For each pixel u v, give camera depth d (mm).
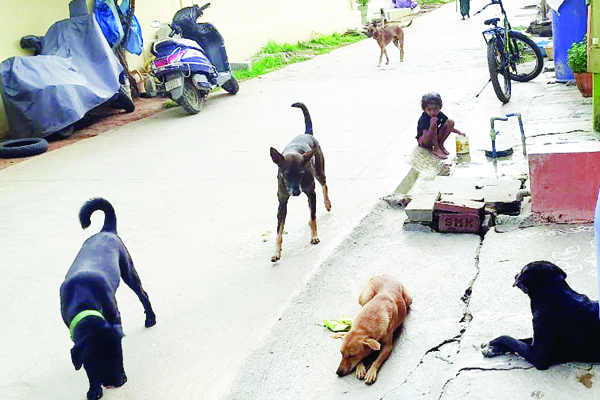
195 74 10305
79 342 3092
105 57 10594
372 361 3381
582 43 8055
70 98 9695
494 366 3111
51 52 10414
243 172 6863
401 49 13383
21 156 8828
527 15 19375
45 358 3752
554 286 2988
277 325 3727
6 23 10445
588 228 4367
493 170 6203
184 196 6309
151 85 12664
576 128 6863
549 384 2926
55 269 4949
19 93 9547
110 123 10648
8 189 7309
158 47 10391
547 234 4371
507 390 2932
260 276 4414
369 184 5969
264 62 14977
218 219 5578
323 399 3133
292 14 18328
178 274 4602
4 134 10219
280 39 17406
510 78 9609
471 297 3779
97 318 3154
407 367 3271
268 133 8492
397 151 6918
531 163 4449
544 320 2980
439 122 6773
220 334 3777
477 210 4645
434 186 5453
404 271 4270
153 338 3814
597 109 6551
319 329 3730
